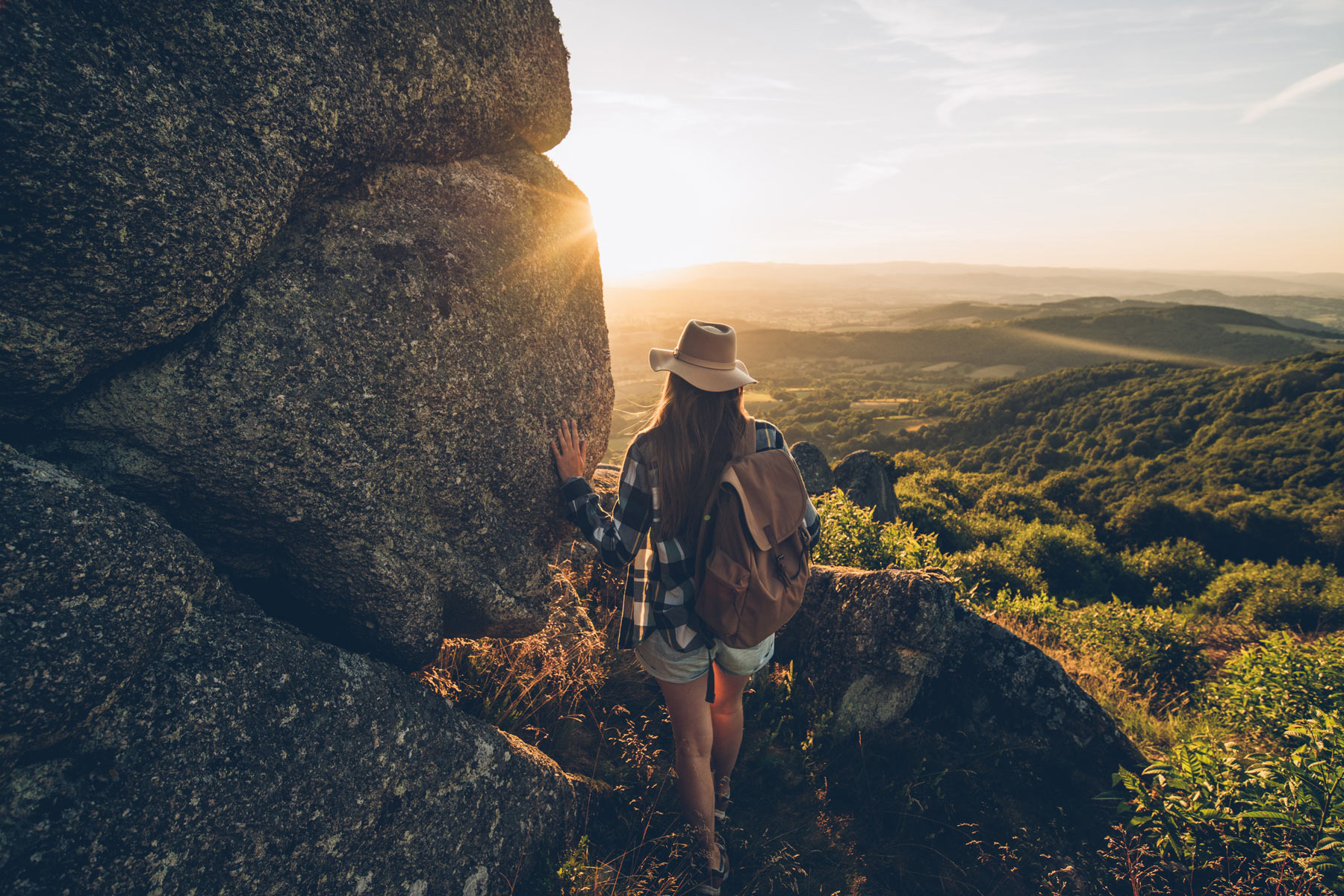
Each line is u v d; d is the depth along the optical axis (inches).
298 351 58.9
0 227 41.8
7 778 41.6
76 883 42.4
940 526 590.9
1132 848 94.7
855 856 90.3
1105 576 583.2
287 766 55.9
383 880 61.8
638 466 72.1
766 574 69.1
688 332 71.1
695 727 77.5
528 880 77.2
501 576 80.6
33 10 40.9
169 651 52.0
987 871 90.4
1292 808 91.4
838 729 110.8
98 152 43.5
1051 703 115.3
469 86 72.6
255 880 52.1
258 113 52.6
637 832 87.4
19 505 42.4
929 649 111.4
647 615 74.8
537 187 88.7
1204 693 216.2
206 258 50.8
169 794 48.1
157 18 46.9
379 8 60.7
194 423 54.7
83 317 47.0
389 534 67.3
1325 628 371.6
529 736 95.8
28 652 40.5
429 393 68.6
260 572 68.4
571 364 88.6
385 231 67.4
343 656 66.4
